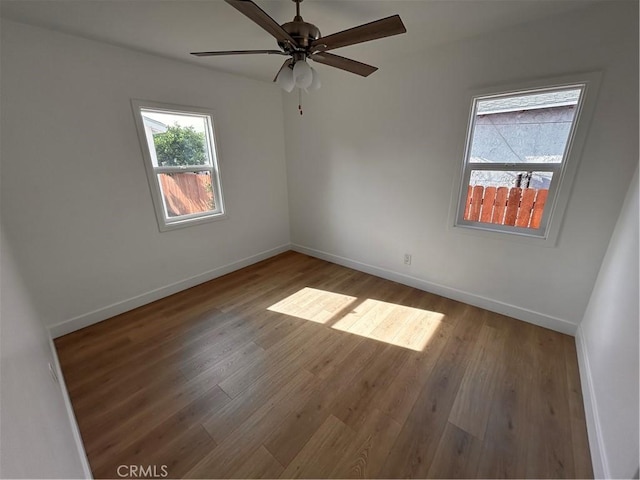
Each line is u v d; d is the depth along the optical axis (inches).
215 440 55.2
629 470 37.9
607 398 51.1
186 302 108.1
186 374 72.2
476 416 59.4
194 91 107.2
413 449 53.1
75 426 56.1
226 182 125.7
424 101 96.3
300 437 55.6
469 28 76.9
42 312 83.7
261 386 68.1
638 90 63.7
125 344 83.8
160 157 104.9
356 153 120.8
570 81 70.7
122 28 74.6
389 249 122.5
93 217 89.7
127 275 100.7
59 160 80.8
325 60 67.7
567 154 75.0
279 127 142.9
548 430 56.3
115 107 88.9
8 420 23.3
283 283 123.8
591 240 76.1
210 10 66.1
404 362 75.3
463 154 92.3
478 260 98.3
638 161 64.3
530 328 88.9
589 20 66.2
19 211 76.1
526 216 87.9
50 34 74.7
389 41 85.1
